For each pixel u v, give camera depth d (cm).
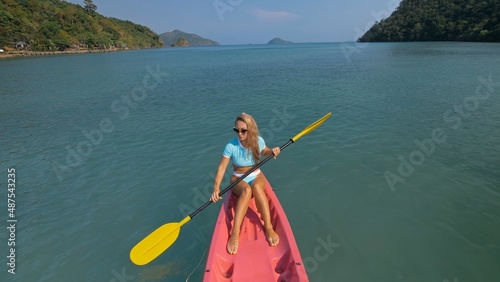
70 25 8794
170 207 543
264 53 6406
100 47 9412
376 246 429
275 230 399
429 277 374
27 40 7106
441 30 7050
